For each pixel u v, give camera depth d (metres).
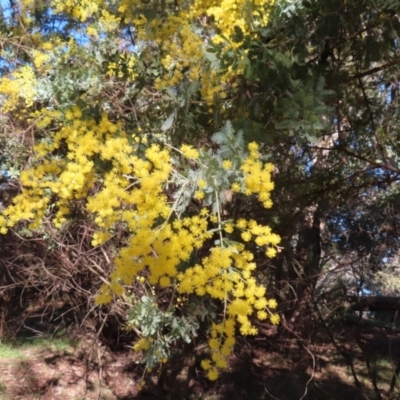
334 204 4.24
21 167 3.29
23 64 3.54
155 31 2.77
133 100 2.88
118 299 4.39
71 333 7.04
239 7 2.24
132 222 1.64
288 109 1.85
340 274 5.44
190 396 5.84
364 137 3.58
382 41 2.57
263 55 2.15
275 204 3.70
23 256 5.88
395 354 6.68
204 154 1.71
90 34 3.01
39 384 6.07
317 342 6.29
